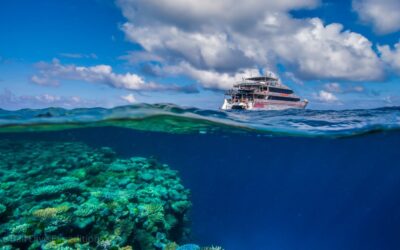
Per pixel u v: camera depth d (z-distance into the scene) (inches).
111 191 450.9
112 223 354.0
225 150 2193.7
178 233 485.1
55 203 385.7
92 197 405.1
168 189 515.2
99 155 740.0
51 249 276.5
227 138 1272.1
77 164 641.0
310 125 677.9
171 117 661.9
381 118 601.3
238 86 2127.2
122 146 2314.2
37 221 329.7
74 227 325.1
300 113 677.9
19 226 312.0
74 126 783.7
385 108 589.6
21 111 587.8
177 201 489.1
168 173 645.3
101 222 347.9
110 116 645.3
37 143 1130.0
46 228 311.6
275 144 1405.0
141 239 362.3
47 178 497.0
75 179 490.6
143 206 398.6
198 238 832.9
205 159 3777.1
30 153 869.2
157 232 392.5
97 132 1143.6
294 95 2121.1
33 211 354.0
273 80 2062.0
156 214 399.9
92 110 591.2
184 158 3828.7
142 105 565.0
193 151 2637.8
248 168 4313.5
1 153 868.0
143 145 2224.4
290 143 1263.5
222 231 1016.2
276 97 2012.8
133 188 478.9
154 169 667.4
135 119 689.6
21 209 378.6
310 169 3671.3
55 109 586.6
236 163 3878.0
